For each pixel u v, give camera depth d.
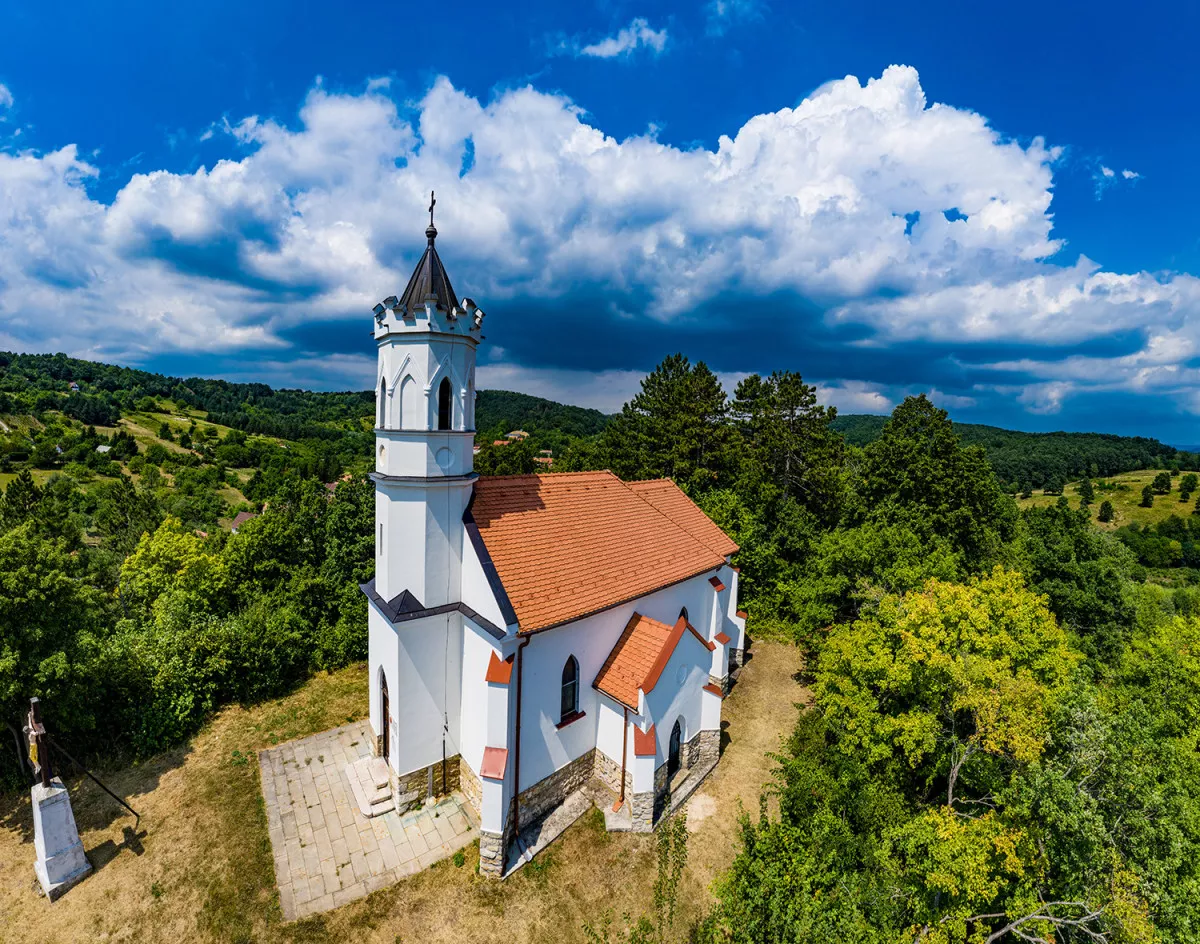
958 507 44.97
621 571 22.02
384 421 18.56
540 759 18.86
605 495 25.27
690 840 18.64
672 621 24.95
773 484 48.94
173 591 32.84
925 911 13.30
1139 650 24.73
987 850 13.29
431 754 19.42
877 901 12.39
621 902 16.34
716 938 12.88
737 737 24.88
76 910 15.30
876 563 29.27
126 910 15.34
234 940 14.73
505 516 20.47
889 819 15.62
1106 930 12.30
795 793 16.53
